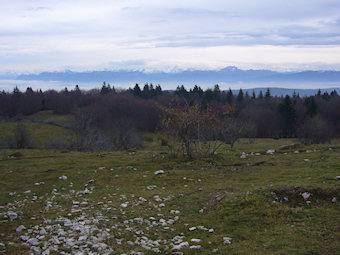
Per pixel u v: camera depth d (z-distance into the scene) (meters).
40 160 29.95
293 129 82.56
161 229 12.10
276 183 16.16
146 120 80.56
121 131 60.72
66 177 22.14
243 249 9.68
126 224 12.58
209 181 19.72
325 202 12.98
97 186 19.83
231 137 45.19
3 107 95.62
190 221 12.92
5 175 23.45
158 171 22.58
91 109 79.81
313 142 56.41
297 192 13.90
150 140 69.75
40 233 11.08
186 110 29.30
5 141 59.16
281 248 9.56
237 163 24.72
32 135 70.19
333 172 17.92
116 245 10.37
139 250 9.91
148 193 17.50
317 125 58.56
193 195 16.50
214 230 11.77
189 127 28.77
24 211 14.35
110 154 34.06
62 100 101.62
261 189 14.83
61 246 10.02
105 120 76.56
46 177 22.52
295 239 10.08
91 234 11.18
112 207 14.88
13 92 106.50
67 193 18.25
